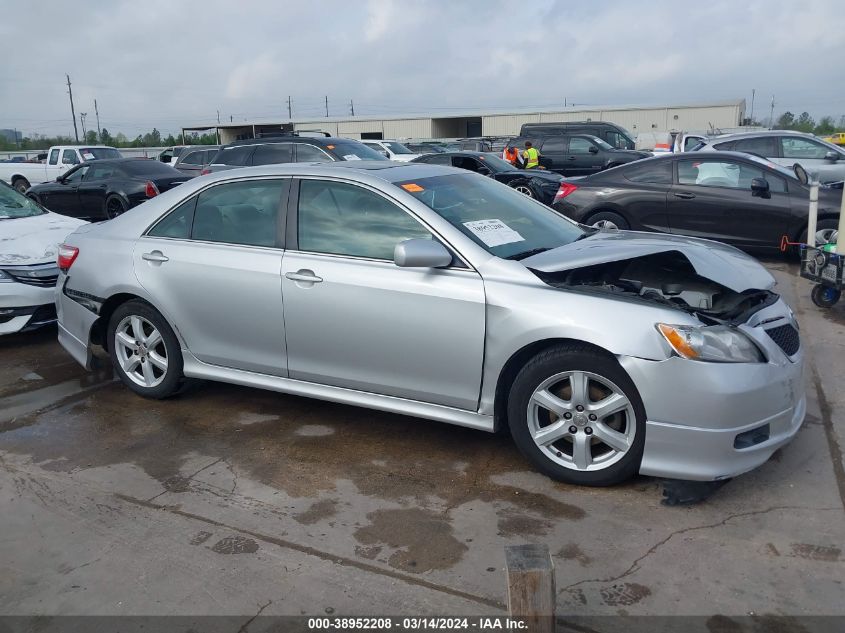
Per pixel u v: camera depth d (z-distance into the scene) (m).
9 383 5.52
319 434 4.47
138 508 3.65
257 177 4.55
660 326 3.40
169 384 4.90
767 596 2.85
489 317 3.71
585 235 4.75
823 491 3.61
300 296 4.21
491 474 3.90
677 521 3.39
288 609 2.86
